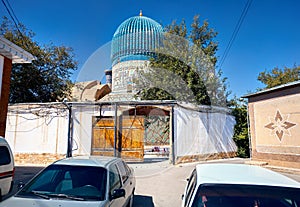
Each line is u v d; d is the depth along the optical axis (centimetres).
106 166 405
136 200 617
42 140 1215
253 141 1259
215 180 295
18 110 1246
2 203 310
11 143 1220
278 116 1112
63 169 390
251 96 1283
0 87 768
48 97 1925
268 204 261
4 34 1705
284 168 1032
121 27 1850
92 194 342
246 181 288
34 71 1797
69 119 1209
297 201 260
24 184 377
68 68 2006
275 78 2606
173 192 699
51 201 318
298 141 1012
